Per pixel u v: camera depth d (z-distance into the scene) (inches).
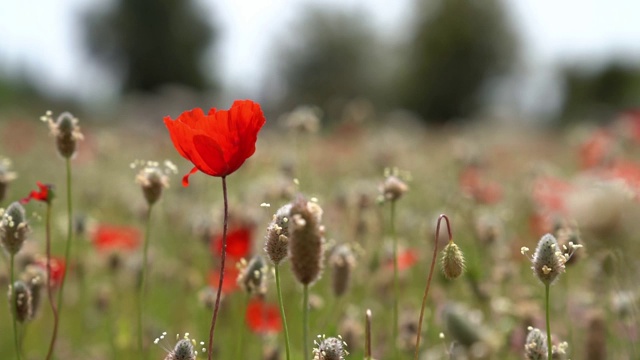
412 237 259.3
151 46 2207.2
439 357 170.7
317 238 108.0
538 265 102.4
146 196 146.1
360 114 482.0
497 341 154.3
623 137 374.6
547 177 260.8
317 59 2006.6
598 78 1690.5
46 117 134.7
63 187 369.7
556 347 113.7
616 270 154.2
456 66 2146.9
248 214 202.8
